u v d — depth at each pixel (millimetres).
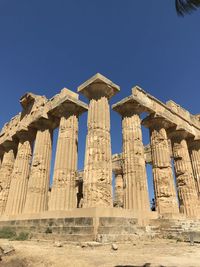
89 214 11953
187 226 14570
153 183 19078
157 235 14250
